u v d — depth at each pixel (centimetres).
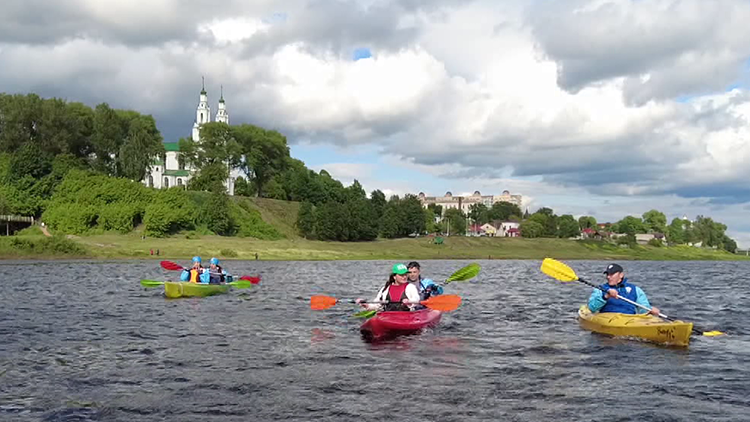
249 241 8144
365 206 10312
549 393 654
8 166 7712
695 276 4012
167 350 907
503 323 1235
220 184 9162
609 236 14150
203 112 14488
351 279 3027
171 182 12838
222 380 711
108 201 7819
